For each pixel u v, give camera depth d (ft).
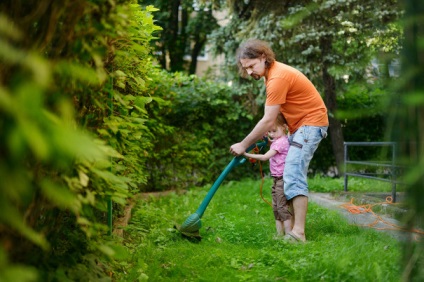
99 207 6.59
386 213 15.92
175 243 12.42
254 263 10.25
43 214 6.16
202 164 27.61
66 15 5.18
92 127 7.44
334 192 21.50
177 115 26.71
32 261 5.88
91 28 5.48
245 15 31.89
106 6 5.59
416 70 4.50
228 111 27.94
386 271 8.51
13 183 3.41
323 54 27.71
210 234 13.64
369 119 31.09
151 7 10.66
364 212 16.63
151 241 12.46
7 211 3.39
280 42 27.84
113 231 11.38
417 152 4.74
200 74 67.56
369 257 9.36
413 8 4.50
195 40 55.47
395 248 10.25
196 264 10.31
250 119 28.37
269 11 29.04
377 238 11.66
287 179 12.63
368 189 22.08
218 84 28.81
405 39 4.60
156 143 25.45
